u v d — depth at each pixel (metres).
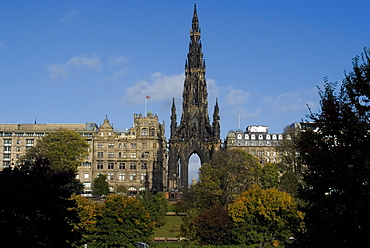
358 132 42.84
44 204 53.75
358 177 41.81
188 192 166.12
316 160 44.97
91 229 102.12
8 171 55.50
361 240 40.94
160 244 116.69
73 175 61.53
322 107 47.62
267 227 112.19
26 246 51.50
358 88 45.50
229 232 112.75
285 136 147.12
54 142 187.00
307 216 47.34
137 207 107.12
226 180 148.62
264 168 177.50
